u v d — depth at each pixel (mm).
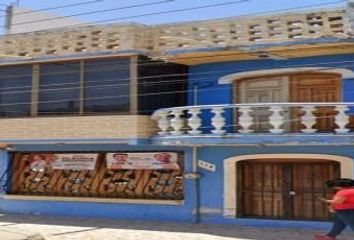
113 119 16406
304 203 15375
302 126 14766
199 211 16188
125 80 16438
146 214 16812
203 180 16219
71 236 13867
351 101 15211
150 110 16500
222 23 15906
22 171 18812
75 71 17141
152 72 16594
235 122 16047
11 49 18156
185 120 15672
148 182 17062
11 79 18031
